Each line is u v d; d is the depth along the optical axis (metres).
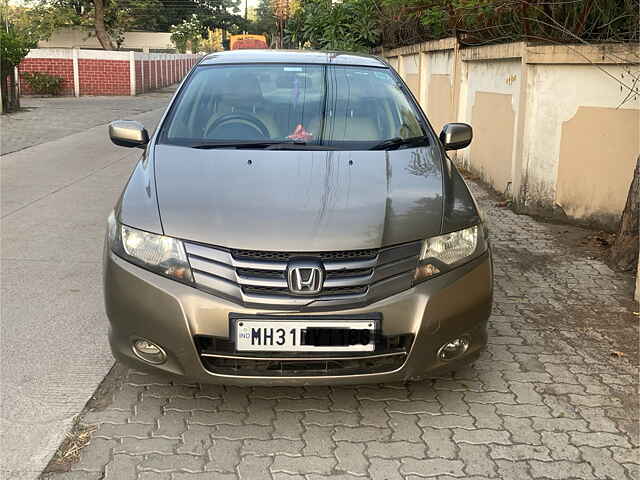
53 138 13.06
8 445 2.85
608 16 6.46
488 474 2.71
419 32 12.78
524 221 6.83
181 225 2.92
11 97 18.78
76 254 5.57
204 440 2.91
